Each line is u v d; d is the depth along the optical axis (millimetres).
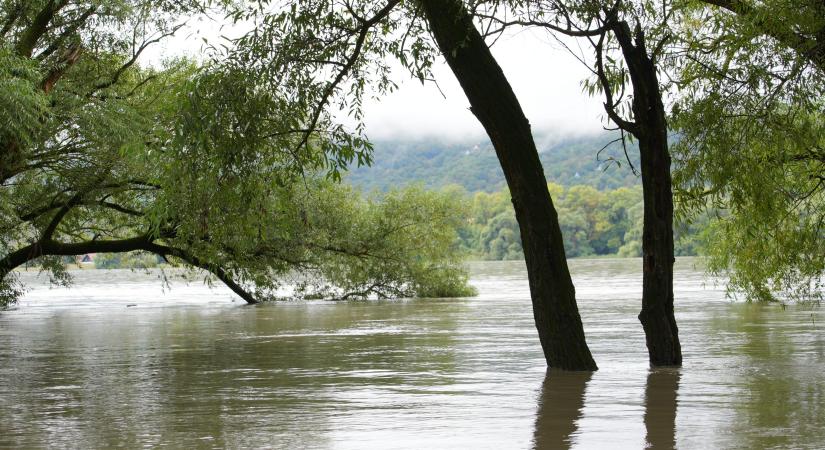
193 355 18109
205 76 14719
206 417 10625
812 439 8875
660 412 10617
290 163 15922
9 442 9172
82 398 12281
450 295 42688
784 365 15156
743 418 10156
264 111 14914
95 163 25250
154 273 98125
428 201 40312
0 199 24203
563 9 13469
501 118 13797
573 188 166875
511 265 129875
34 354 18641
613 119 14188
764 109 14594
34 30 23062
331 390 12836
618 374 14086
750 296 24172
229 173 15148
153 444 8992
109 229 33156
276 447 8773
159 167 15383
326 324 26469
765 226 17516
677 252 119500
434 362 16328
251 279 33500
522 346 19266
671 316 15039
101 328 26188
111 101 23172
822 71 13906
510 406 11203
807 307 30172
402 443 8906
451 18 13398
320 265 37594
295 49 14617
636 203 162750
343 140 15430
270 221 16312
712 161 14938
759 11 13633
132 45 25172
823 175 17922
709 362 15617
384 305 36312
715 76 14773
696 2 15727
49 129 22406
